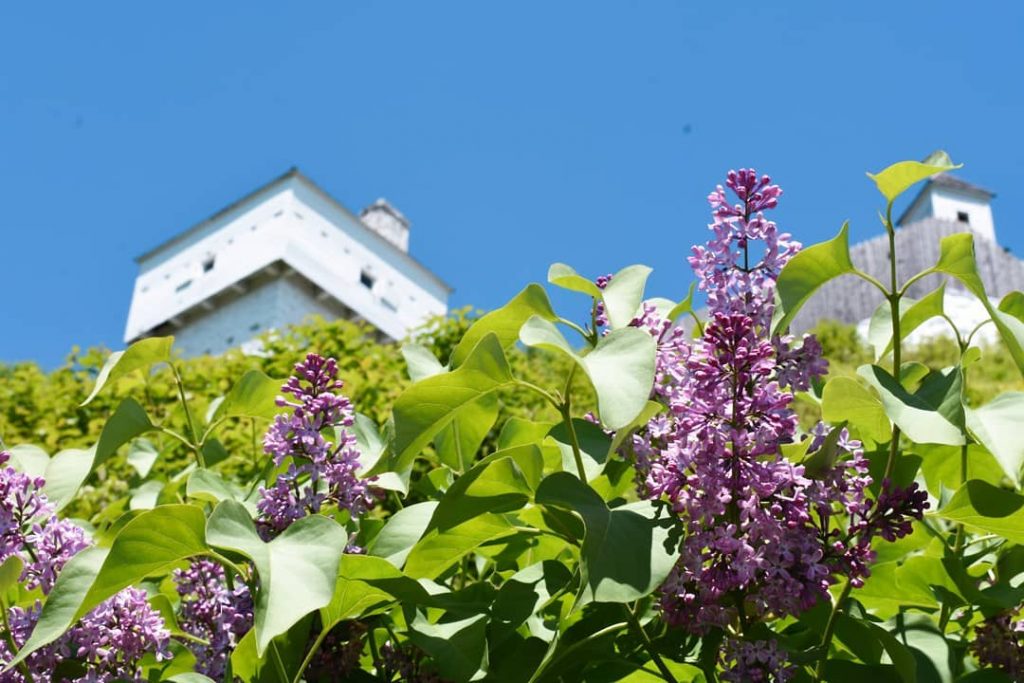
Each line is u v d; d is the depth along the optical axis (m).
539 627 1.94
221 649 1.96
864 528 1.62
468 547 1.93
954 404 1.64
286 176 43.75
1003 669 1.81
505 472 1.75
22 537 1.78
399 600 1.80
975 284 1.79
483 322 2.05
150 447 3.08
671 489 1.61
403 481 2.16
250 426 4.57
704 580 1.56
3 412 5.66
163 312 44.78
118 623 1.81
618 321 1.98
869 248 40.31
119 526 2.23
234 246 43.34
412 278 48.03
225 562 1.71
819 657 1.64
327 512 2.18
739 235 1.78
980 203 54.62
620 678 1.86
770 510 1.57
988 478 2.10
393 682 1.97
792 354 1.73
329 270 42.22
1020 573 1.94
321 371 1.95
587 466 2.00
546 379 7.76
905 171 1.80
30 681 1.74
